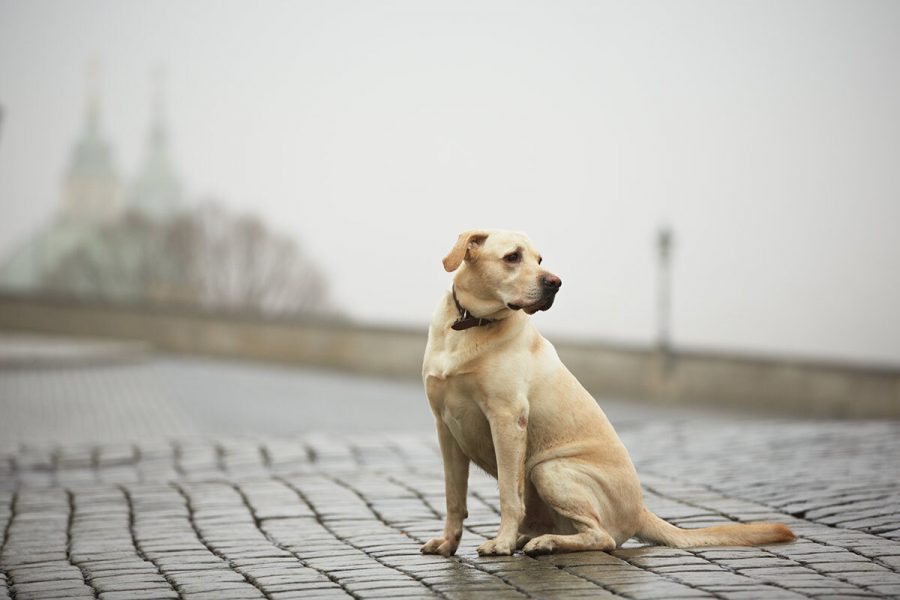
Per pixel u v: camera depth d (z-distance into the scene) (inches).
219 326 1552.7
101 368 1245.1
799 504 325.1
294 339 1460.4
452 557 257.4
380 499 355.3
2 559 278.8
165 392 964.0
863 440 490.6
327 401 911.0
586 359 1198.3
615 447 257.4
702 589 214.5
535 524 265.0
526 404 248.5
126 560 271.3
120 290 4333.2
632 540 272.7
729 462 431.5
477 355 246.1
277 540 292.2
